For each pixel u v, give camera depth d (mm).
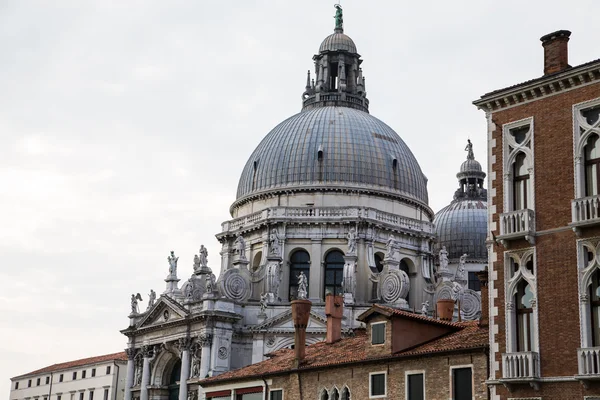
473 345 49594
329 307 70312
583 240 42188
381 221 110312
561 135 44406
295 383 62125
